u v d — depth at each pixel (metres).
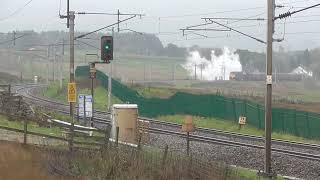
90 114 48.62
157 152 27.81
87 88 130.75
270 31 33.50
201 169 24.83
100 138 29.50
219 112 77.06
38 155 26.30
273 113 65.94
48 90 139.88
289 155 41.56
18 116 36.75
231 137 54.69
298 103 97.94
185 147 43.50
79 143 28.47
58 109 76.56
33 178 22.86
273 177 32.75
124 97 102.44
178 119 77.75
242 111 71.88
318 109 86.12
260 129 67.12
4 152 26.08
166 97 98.69
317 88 170.88
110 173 23.38
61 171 24.16
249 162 38.78
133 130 38.38
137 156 25.09
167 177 23.34
